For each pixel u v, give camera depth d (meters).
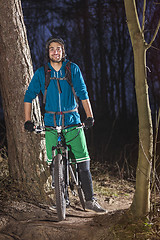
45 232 3.18
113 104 10.67
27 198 3.89
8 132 4.12
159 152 7.01
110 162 6.68
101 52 10.95
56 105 3.35
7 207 3.63
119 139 8.55
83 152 3.49
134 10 2.81
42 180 3.98
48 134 3.46
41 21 10.66
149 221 2.95
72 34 10.78
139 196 3.01
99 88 10.84
